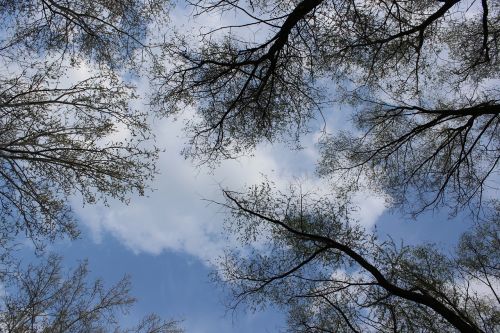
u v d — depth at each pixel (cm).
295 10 718
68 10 931
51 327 1173
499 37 873
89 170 971
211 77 853
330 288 754
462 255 850
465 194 939
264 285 771
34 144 919
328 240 732
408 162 981
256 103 872
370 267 691
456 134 893
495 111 771
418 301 643
